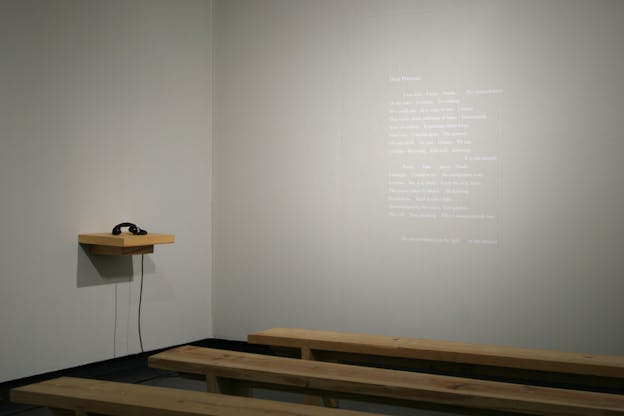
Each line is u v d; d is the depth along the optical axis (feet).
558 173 16.37
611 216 15.90
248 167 19.84
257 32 19.67
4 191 15.01
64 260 16.25
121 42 17.62
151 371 17.44
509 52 16.79
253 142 19.76
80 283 16.63
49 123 15.88
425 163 17.69
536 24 16.51
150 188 18.44
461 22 17.25
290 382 9.75
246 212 19.88
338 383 9.42
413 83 17.79
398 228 18.01
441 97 17.48
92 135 16.88
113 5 17.40
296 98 19.19
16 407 14.37
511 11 16.74
